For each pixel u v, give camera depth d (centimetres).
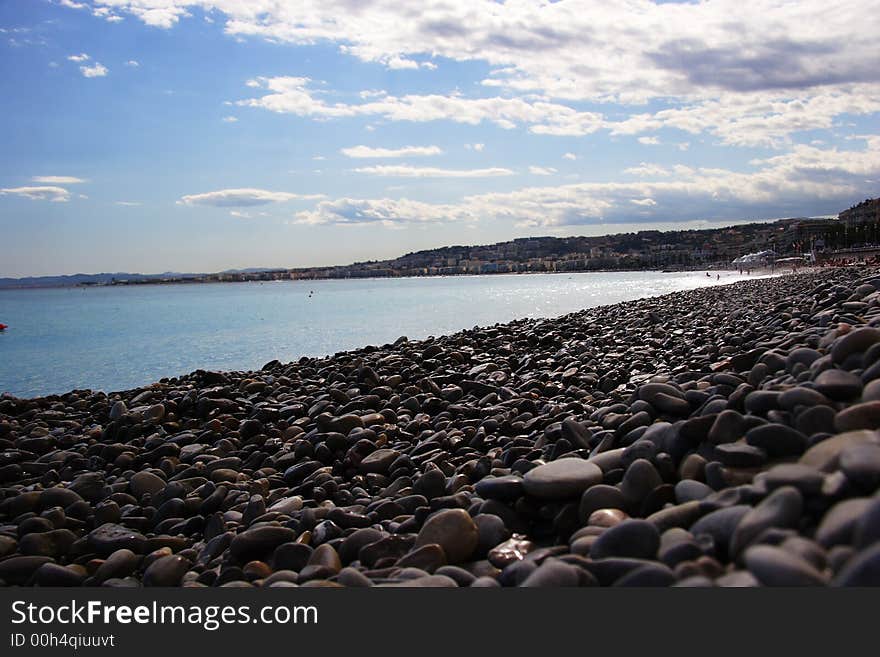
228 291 15638
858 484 288
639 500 408
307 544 501
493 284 14250
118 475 829
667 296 4238
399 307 5641
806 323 909
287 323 4269
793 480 310
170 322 4841
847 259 11906
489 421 779
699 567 296
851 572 237
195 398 1137
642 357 1147
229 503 654
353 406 990
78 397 1480
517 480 457
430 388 1077
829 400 407
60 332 4241
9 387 2166
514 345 1584
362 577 399
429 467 655
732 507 323
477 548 425
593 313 2816
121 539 565
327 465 763
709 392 535
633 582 302
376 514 539
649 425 525
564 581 319
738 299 2844
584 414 726
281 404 1080
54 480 817
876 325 602
